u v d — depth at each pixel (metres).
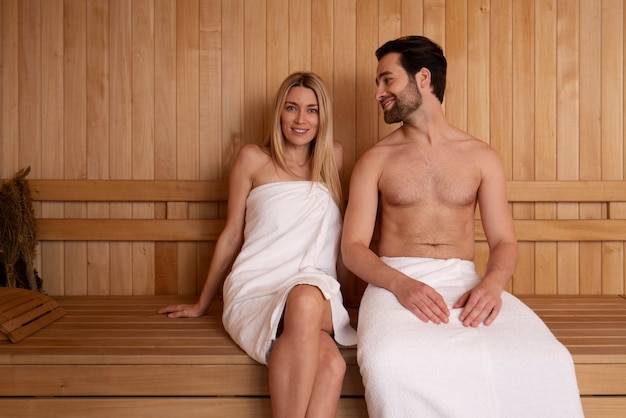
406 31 2.22
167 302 2.14
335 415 1.53
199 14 2.22
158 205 2.27
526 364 1.36
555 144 2.25
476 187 1.71
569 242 2.28
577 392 1.37
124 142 2.24
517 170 2.25
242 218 1.90
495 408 1.35
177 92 2.24
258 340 1.49
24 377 1.51
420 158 1.72
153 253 2.27
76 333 1.71
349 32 2.23
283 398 1.39
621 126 2.25
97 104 2.24
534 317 1.51
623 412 1.51
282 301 1.48
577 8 2.23
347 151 2.25
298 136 1.83
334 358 1.45
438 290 1.57
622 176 2.26
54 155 2.24
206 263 2.27
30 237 2.14
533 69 2.24
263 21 2.23
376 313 1.48
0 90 2.23
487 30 2.23
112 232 2.22
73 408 1.52
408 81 1.73
